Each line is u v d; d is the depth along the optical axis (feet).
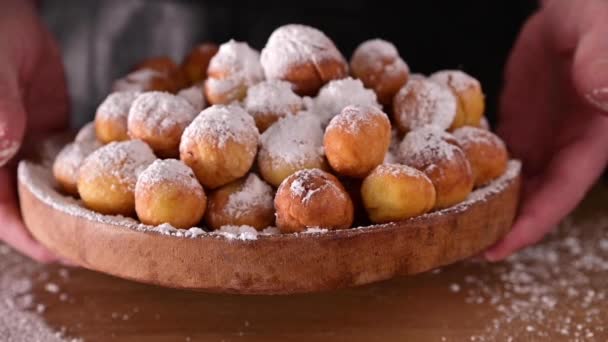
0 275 2.74
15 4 3.12
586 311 2.57
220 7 3.59
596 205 3.18
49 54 3.20
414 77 2.73
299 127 2.42
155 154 2.50
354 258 2.28
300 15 3.54
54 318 2.55
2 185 2.74
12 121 2.53
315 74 2.54
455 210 2.38
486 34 3.57
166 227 2.29
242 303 2.61
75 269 2.78
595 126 2.90
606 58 2.56
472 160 2.54
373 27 3.54
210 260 2.27
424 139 2.46
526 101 3.21
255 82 2.57
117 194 2.40
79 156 2.55
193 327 2.51
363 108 2.39
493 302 2.62
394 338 2.47
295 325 2.52
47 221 2.45
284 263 2.26
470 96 2.66
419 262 2.35
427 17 3.54
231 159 2.37
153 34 3.72
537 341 2.45
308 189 2.28
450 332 2.49
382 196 2.33
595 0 2.85
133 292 2.66
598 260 2.82
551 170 2.90
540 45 3.14
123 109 2.58
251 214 2.35
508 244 2.71
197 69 2.85
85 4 3.84
